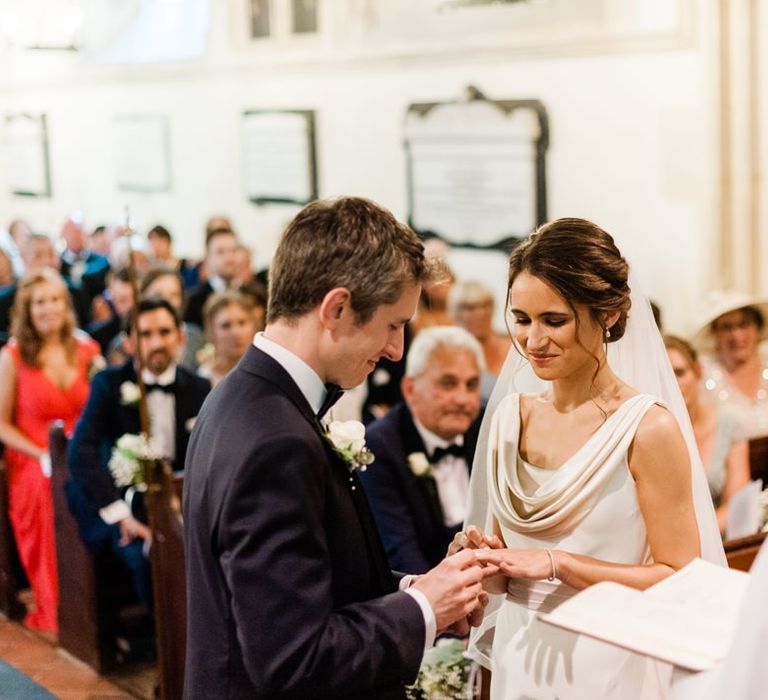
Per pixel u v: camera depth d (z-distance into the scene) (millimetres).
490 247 6824
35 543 5148
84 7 10820
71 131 11469
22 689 4477
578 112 6191
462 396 3695
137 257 7934
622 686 2260
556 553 2137
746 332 4922
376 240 1910
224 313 5125
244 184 9039
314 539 1830
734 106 5488
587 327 2148
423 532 3693
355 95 7746
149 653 4758
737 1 5379
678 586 1820
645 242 5969
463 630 2156
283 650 1771
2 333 7410
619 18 5891
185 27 9445
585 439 2238
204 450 1933
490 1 6582
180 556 3930
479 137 6785
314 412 1964
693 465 2348
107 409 4570
